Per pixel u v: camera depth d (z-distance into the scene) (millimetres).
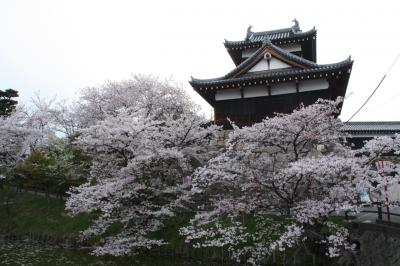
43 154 30281
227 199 14727
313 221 13094
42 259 17578
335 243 11703
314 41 31000
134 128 17625
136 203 18297
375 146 12320
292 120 13555
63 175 25969
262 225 15422
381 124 32906
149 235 19188
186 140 21219
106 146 18125
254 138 14094
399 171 11750
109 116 19969
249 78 24641
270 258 14797
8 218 26469
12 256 18219
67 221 24250
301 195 13609
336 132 14781
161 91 27797
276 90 25297
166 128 20438
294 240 12234
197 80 25969
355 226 13695
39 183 29109
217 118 25906
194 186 15531
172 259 17250
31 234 23750
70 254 18828
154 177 19453
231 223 15039
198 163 23250
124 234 17625
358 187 11719
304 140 14461
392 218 14961
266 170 14117
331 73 23125
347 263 13008
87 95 30750
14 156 29891
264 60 26219
